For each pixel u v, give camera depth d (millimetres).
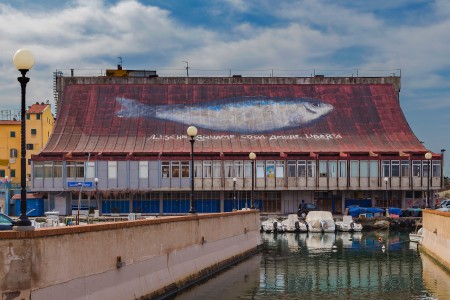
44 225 46625
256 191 90312
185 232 31641
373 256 47219
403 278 35594
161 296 27156
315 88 108125
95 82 107062
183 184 88625
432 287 32312
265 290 31297
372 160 89688
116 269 22859
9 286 16891
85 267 20391
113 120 98812
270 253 49469
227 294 29938
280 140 95812
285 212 91062
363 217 79750
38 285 17609
